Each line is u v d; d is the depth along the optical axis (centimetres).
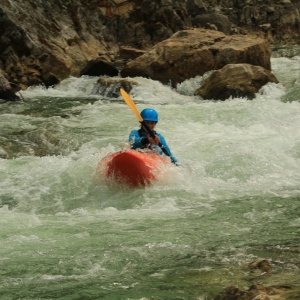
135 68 4097
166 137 2578
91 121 3080
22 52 4284
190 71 4038
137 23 5309
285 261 1334
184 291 1184
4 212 1791
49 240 1495
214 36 4316
